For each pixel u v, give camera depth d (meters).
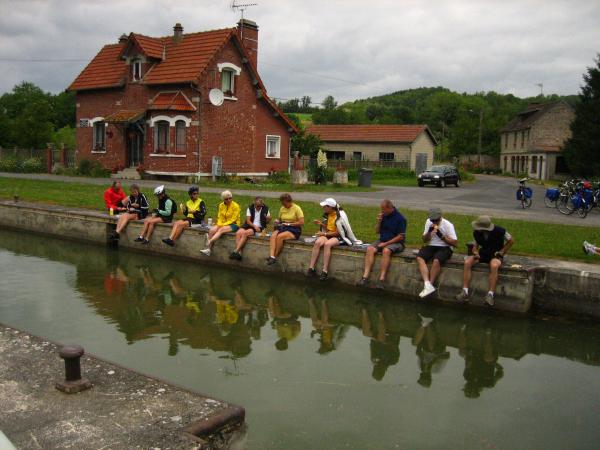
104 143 32.97
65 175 33.09
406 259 10.27
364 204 20.22
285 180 31.17
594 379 7.05
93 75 33.53
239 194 22.41
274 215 16.53
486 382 6.87
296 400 6.11
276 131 33.94
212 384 6.46
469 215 17.61
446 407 6.09
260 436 5.28
